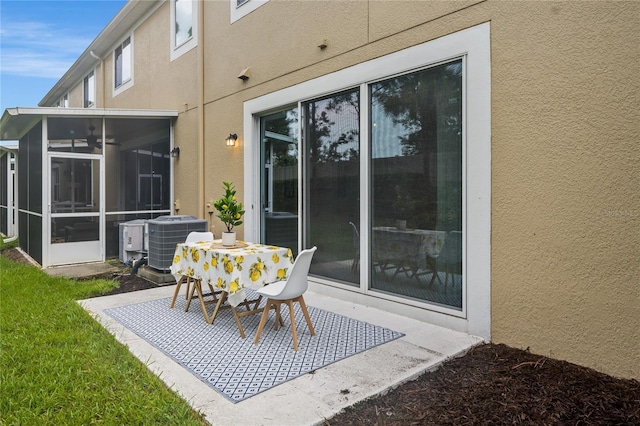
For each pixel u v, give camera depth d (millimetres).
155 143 8320
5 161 12164
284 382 2684
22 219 8820
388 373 2801
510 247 3250
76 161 7160
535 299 3115
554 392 2553
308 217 5137
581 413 2328
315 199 5039
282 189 5605
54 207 6914
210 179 6895
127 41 9969
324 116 4914
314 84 4953
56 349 3182
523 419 2275
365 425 2248
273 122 5762
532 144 3115
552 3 3004
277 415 2301
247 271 3555
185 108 7543
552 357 3035
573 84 2900
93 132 7344
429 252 3861
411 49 3930
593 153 2814
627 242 2678
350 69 4516
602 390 2566
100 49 11078
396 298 4098
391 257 4195
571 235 2924
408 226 4031
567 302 2951
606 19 2750
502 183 3291
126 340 3426
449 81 3688
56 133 6965
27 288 5090
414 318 3943
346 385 2641
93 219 7332
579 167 2881
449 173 3699
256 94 5875
